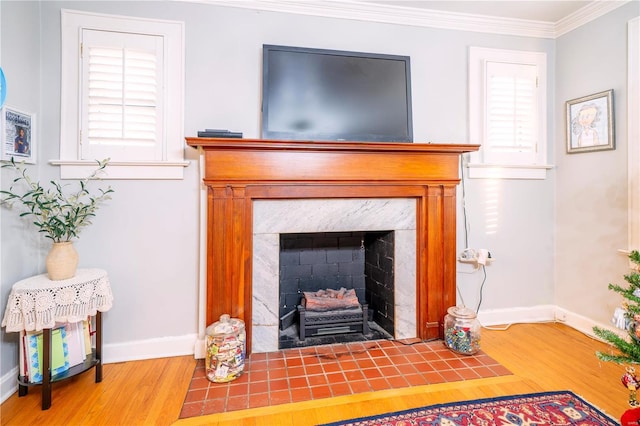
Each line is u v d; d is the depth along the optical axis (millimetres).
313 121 2199
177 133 2184
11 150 1797
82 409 1657
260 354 2213
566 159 2668
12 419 1583
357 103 2275
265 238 2205
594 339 2416
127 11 2104
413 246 2416
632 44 2199
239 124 2254
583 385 1849
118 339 2154
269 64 2166
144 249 2174
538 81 2697
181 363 2115
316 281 2680
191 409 1657
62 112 2043
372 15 2410
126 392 1800
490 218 2664
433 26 2527
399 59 2375
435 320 2416
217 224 2084
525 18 2586
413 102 2504
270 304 2234
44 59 2018
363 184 2256
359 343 2361
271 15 2291
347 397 1750
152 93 2139
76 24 2039
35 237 1996
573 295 2635
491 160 2623
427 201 2377
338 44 2391
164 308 2209
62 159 2043
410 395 1765
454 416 1594
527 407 1654
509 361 2109
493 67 2607
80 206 1992
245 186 2107
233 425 1547
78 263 2021
